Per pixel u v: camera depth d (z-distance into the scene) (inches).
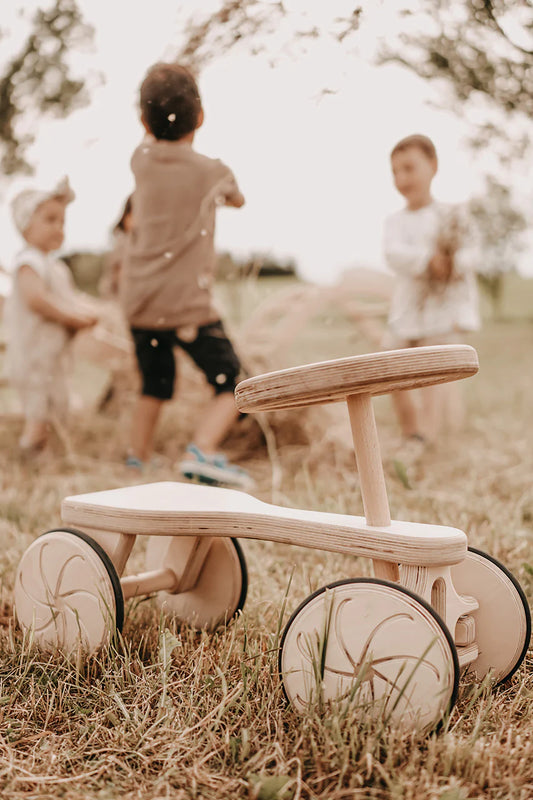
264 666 46.5
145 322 97.1
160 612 57.8
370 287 128.3
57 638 50.6
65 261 262.4
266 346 121.5
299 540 44.3
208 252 93.8
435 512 79.7
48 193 109.0
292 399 39.1
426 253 115.2
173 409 134.3
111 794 35.7
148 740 39.8
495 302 335.3
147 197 88.9
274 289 134.9
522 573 60.6
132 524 48.9
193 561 56.4
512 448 113.2
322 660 40.2
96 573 48.8
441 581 42.6
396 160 112.9
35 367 112.6
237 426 119.0
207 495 53.7
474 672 46.6
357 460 43.1
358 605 39.9
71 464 111.6
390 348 121.9
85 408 152.3
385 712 38.9
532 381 189.2
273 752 37.7
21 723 42.4
